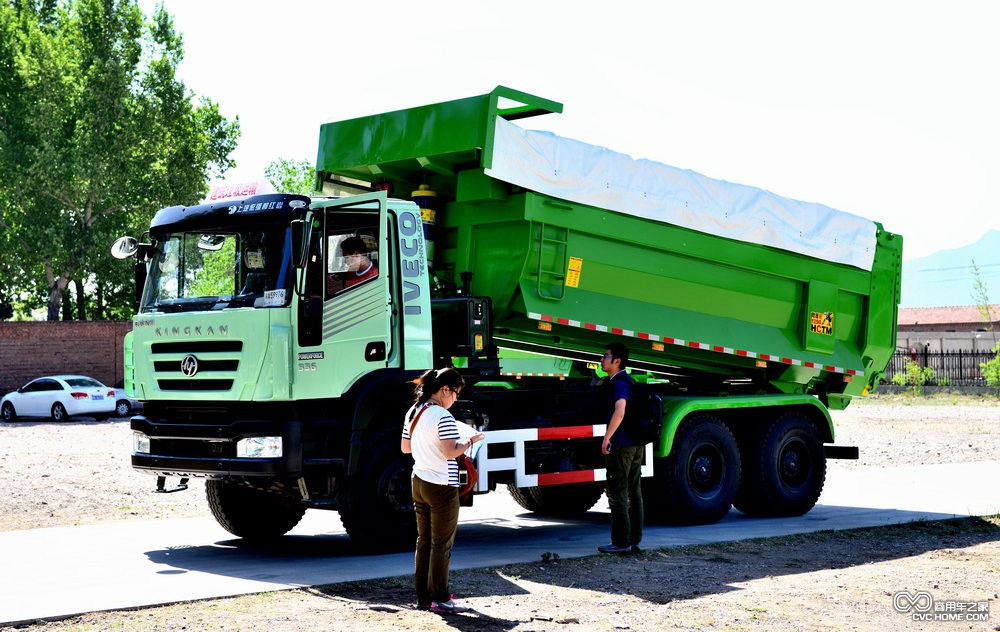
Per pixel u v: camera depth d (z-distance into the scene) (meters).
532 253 10.98
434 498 7.25
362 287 9.72
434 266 11.44
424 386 7.45
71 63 52.44
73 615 7.21
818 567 9.34
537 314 11.01
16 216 53.16
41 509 13.66
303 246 9.45
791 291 13.80
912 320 78.50
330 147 11.89
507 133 10.63
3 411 35.03
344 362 9.60
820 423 13.92
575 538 11.30
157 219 10.45
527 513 14.00
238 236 9.86
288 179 56.78
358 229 9.78
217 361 9.73
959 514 12.74
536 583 8.45
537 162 10.88
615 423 9.70
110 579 8.62
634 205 11.81
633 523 9.95
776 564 9.48
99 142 52.16
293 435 9.39
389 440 9.86
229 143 59.72
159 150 54.47
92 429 29.02
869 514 12.97
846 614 7.41
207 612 7.34
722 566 9.34
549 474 11.27
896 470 18.00
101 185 51.62
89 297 62.53
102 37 53.12
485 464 10.59
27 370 40.47
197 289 10.07
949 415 33.19
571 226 11.30
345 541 11.17
